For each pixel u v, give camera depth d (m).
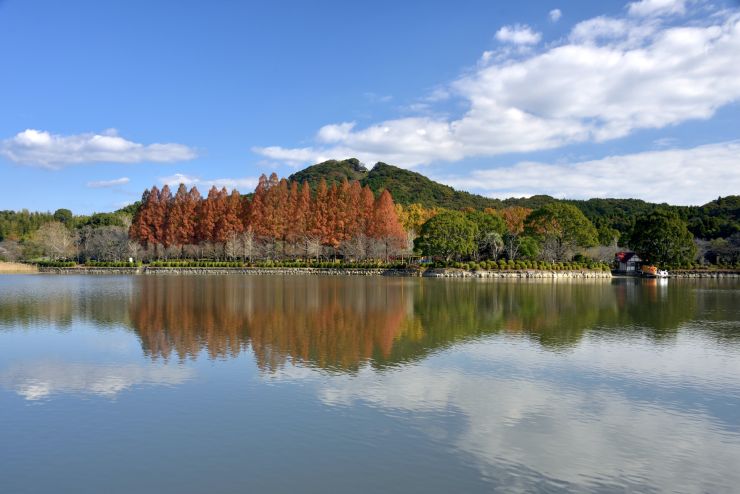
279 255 101.94
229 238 101.62
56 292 47.84
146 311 33.09
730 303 41.72
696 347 22.64
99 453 11.22
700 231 108.94
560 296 46.72
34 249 117.56
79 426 12.70
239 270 92.50
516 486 9.93
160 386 15.93
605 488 9.91
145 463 10.76
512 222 121.38
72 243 112.44
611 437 12.30
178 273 91.94
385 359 19.61
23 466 10.63
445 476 10.29
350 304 37.84
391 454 11.23
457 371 17.97
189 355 20.06
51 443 11.72
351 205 102.31
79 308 34.69
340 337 24.11
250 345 22.06
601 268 85.94
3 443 11.72
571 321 30.34
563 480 10.20
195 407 14.02
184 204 108.38
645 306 39.09
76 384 16.12
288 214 102.88
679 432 12.65
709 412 14.07
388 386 16.03
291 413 13.59
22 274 90.00
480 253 93.19
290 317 30.59
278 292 48.41
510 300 42.22
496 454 11.30
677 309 37.12
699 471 10.64
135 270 96.19
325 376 17.09
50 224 117.25
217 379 16.66
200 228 107.06
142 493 9.60
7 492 9.60
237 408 13.94
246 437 12.05
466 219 90.19
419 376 17.22
